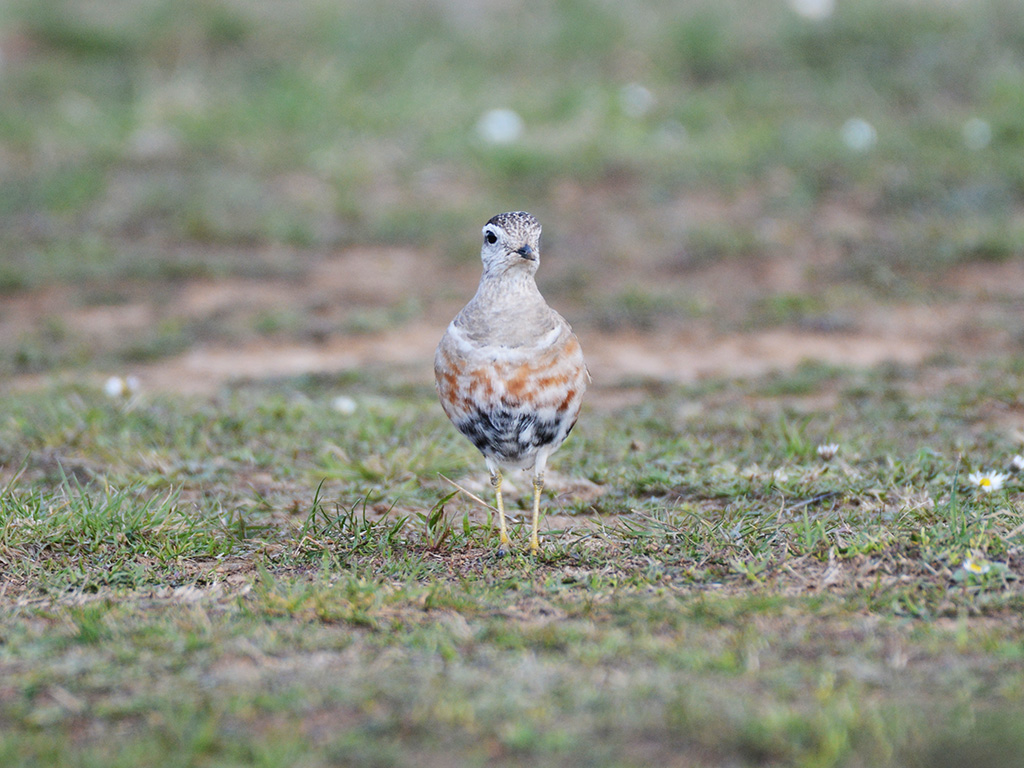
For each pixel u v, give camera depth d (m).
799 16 23.92
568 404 8.54
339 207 19.06
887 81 22.02
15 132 21.33
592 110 22.03
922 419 11.47
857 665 6.34
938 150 19.58
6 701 6.09
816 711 5.76
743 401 12.52
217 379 13.68
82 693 6.15
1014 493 9.21
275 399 12.29
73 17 25.53
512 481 10.28
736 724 5.67
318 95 22.69
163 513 9.04
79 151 20.83
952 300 15.46
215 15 25.47
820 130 20.61
